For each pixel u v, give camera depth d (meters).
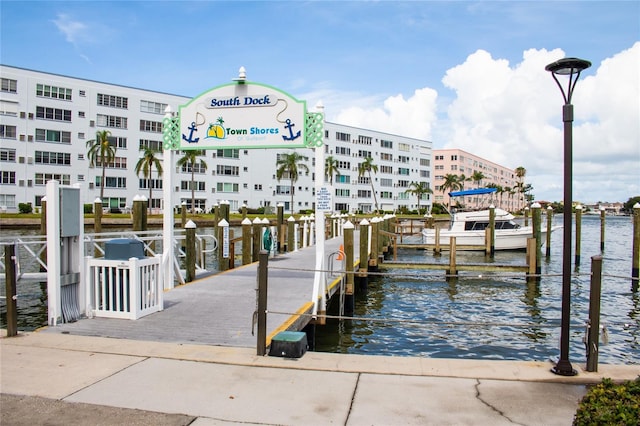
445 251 35.81
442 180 129.12
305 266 17.69
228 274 15.26
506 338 12.64
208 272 17.00
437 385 5.71
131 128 59.41
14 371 6.09
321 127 11.19
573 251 36.94
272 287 12.91
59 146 54.16
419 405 5.14
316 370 6.23
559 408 5.08
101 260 9.11
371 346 11.86
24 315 13.70
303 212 76.00
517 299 18.05
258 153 72.25
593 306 6.09
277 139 11.38
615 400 3.80
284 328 8.48
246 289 12.45
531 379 5.87
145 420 4.71
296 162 72.69
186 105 11.91
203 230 50.25
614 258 32.41
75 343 7.38
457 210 41.44
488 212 35.69
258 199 72.25
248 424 4.67
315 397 5.34
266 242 20.30
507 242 34.31
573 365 6.43
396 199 97.88
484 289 20.06
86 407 5.00
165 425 4.60
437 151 130.12
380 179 94.25
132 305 9.02
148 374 6.03
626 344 12.18
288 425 4.66
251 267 17.06
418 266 21.61
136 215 17.72
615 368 6.24
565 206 6.01
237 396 5.35
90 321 8.84
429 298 18.25
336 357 6.77
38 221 47.00
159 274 9.84
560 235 57.00
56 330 8.20
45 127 53.22
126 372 6.10
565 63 5.77
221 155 68.50
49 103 53.47
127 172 59.34
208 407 5.05
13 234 39.59
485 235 32.25
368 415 4.89
